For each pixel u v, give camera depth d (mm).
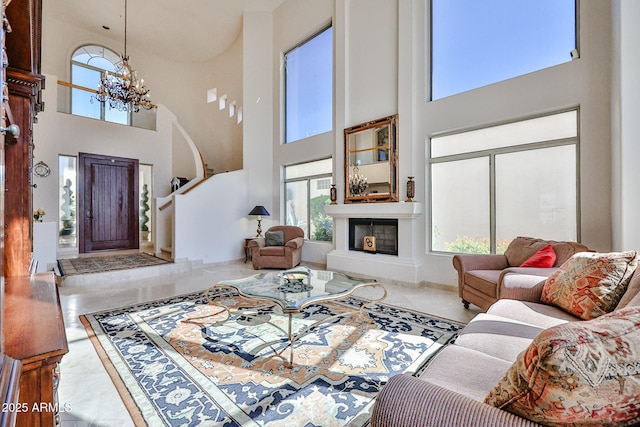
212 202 6168
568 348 618
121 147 7129
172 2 6578
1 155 832
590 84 3061
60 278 4305
